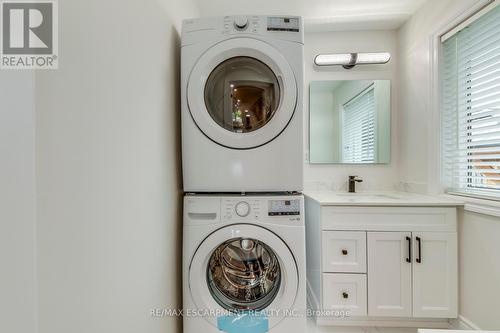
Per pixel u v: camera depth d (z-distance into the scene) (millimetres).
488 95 1436
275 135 1176
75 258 557
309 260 1897
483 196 1457
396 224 1581
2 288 429
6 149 433
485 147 1468
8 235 432
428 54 1843
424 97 1896
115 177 715
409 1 1861
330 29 2250
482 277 1395
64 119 526
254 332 1155
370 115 2279
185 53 1201
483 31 1456
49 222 489
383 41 2271
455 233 1548
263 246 1241
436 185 1782
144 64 907
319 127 2303
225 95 1279
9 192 434
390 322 1635
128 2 789
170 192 1184
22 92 445
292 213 1163
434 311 1557
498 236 1308
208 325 1171
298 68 1182
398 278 1583
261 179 1188
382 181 2270
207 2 1832
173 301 1213
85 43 589
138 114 859
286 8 1921
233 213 1168
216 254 1271
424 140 1900
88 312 599
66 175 532
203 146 1197
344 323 1650
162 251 1077
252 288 1294
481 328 1393
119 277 734
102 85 655
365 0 1849
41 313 469
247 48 1170
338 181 2299
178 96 1299
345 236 1605
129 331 792
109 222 685
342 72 2299
